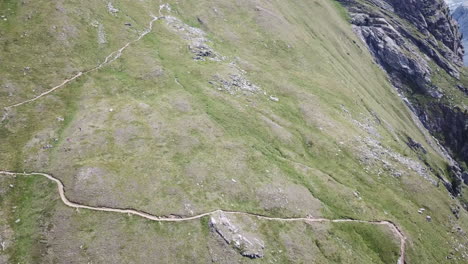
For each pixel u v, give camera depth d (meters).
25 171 52.31
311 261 50.59
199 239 47.81
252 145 67.94
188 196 52.78
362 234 59.75
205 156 60.62
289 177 63.59
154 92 72.75
